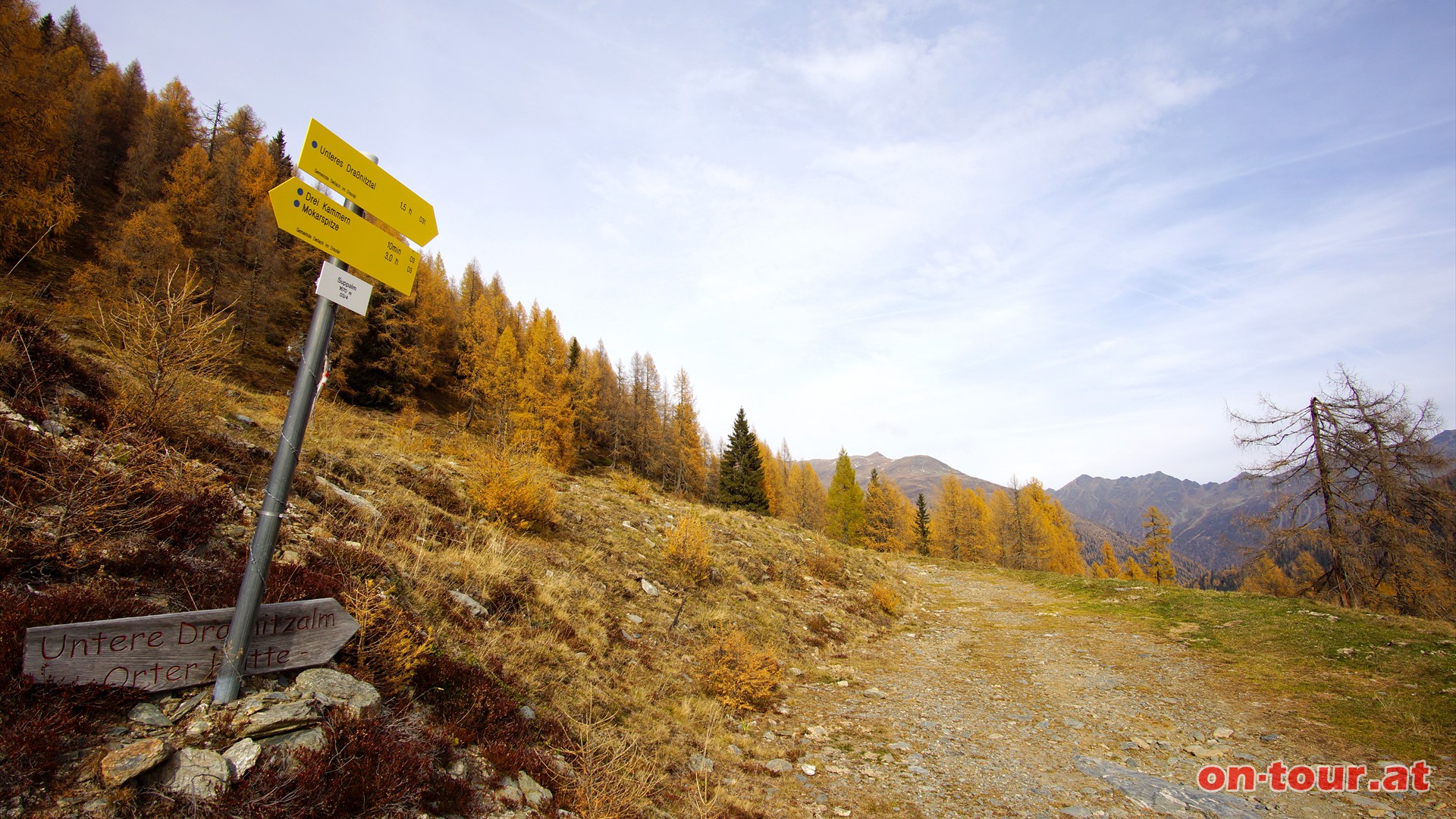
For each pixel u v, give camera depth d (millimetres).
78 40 62281
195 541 4574
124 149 50375
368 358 39375
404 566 6656
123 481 4152
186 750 2754
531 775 4465
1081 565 53188
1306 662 10609
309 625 3689
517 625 7211
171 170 43312
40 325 6059
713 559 15680
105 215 40406
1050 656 12953
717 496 54500
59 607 3004
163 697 3051
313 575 4723
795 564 19453
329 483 8008
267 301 39812
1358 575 18578
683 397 52719
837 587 19016
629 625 9656
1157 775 6836
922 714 9266
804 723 8836
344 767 3125
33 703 2631
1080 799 6266
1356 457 18672
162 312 5797
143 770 2559
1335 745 7297
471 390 44812
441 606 6266
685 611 11523
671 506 21094
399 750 3453
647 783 5242
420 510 9000
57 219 20156
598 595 9875
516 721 5062
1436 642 10367
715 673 9000
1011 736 8258
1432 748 6965
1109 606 18562
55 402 5281
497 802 3914
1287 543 19406
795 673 11227
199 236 41312
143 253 28000
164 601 3725
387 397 38969
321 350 3355
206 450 6402
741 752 7266
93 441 4875
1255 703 9031
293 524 6047
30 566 3420
